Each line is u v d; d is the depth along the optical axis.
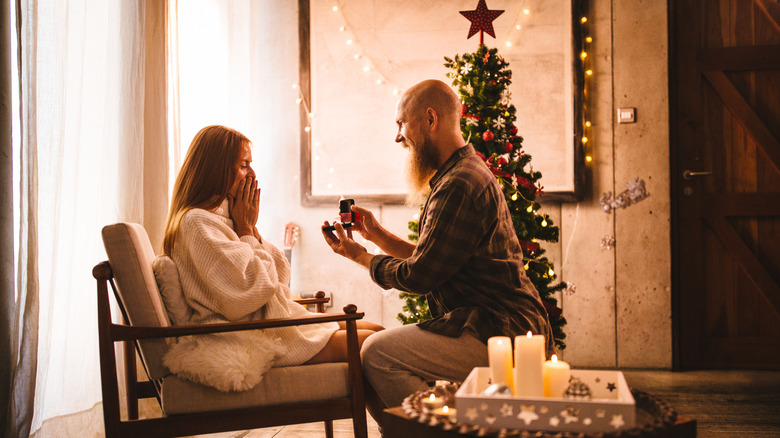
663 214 3.83
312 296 4.02
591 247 3.86
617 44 3.87
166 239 1.86
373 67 4.00
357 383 1.79
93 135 2.51
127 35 2.67
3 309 1.96
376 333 1.88
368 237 2.33
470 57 2.91
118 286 1.69
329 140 4.03
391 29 3.99
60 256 2.31
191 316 1.81
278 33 4.12
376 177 3.99
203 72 3.52
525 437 1.03
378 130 3.99
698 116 3.87
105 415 1.63
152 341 1.72
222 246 1.77
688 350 3.83
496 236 1.89
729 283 3.82
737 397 3.16
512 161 2.85
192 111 3.39
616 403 1.07
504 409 1.11
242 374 1.67
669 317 3.81
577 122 3.83
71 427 2.32
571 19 3.86
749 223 3.82
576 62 3.84
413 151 2.07
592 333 3.85
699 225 3.85
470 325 1.79
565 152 3.86
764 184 3.81
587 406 1.08
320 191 4.03
